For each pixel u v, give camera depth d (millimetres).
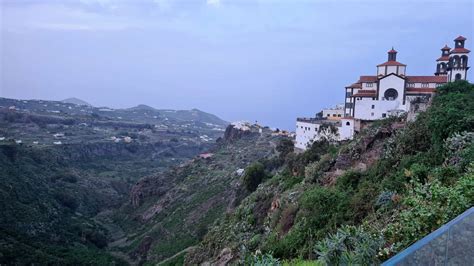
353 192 26016
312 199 25391
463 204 10734
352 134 52312
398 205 17016
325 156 40312
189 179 113188
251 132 153250
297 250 21750
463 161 17875
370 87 61312
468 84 34500
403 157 26484
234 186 82375
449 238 6422
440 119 24875
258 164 67312
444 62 65000
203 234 67688
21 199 89312
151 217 101000
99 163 174000
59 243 78188
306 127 64000
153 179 122250
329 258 9016
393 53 63344
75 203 112688
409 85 57812
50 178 122062
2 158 110125
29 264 58281
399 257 6582
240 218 46281
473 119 22844
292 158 55188
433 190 12062
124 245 89562
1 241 61188
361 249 9039
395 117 36969
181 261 56000
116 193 138625
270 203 41500
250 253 27688
